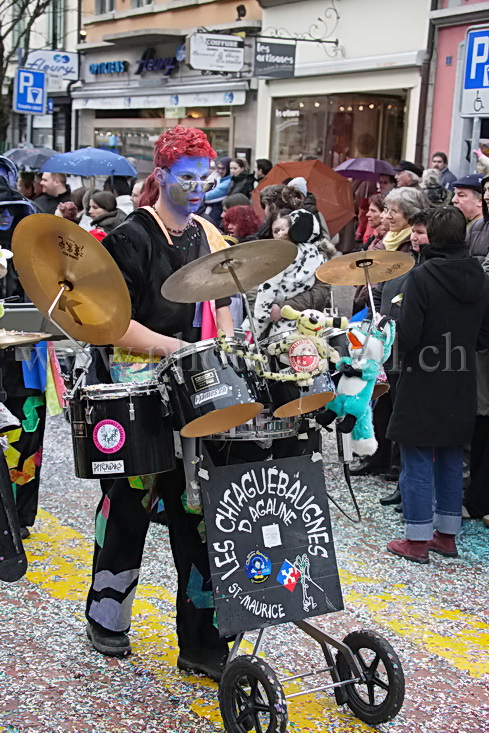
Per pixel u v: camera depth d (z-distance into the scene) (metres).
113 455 3.23
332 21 14.30
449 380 4.81
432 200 8.38
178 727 3.24
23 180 10.99
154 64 19.70
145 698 3.42
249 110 16.80
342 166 11.70
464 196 6.25
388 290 5.65
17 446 4.91
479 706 3.48
